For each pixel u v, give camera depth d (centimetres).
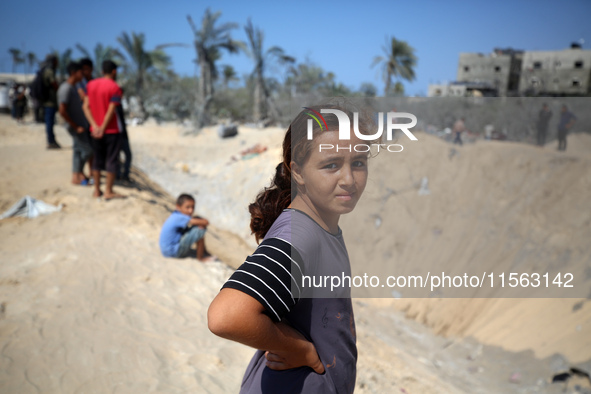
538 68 3362
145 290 387
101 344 290
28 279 380
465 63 3722
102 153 628
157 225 586
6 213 560
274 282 92
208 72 2605
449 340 285
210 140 1947
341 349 106
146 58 2694
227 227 909
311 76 2755
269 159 1148
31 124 1648
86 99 603
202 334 322
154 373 266
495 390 257
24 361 264
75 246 466
